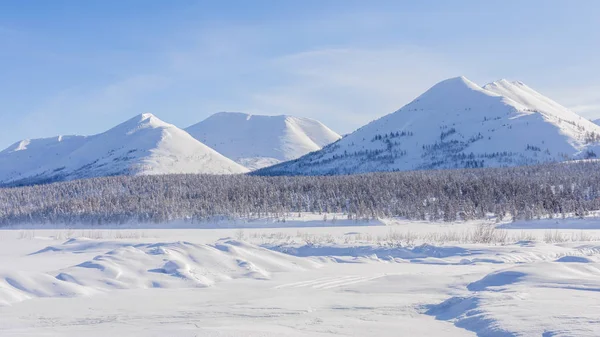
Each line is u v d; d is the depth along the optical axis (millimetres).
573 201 100000
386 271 29531
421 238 52375
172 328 15633
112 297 21453
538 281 20469
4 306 19578
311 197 119000
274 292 22641
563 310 15188
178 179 153250
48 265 32906
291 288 23734
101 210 104938
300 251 40938
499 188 117312
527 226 81438
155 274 25188
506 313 15195
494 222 91312
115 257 26719
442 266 32281
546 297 17406
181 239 58062
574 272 22016
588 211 95375
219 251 29938
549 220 85000
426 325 15617
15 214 106938
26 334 15359
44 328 16266
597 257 28703
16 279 22203
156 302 20438
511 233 65625
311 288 23703
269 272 28406
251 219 96500
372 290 22719
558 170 169125
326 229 80062
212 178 158750
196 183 144250
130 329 15812
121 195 123875
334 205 112875
